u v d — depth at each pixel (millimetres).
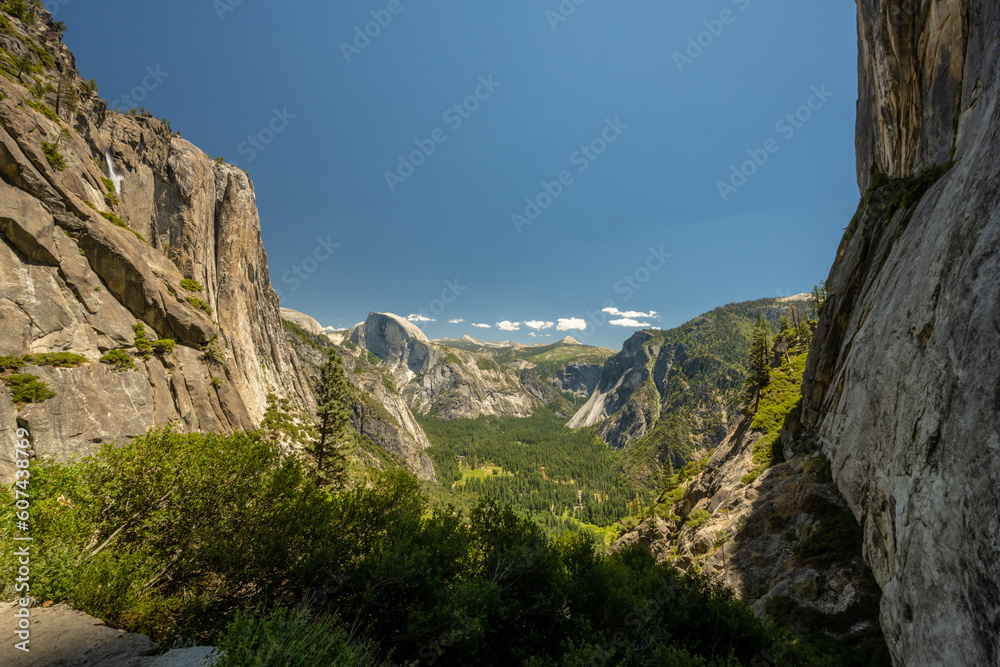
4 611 9242
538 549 15523
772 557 29859
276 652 6930
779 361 66125
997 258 11102
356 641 9664
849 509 26703
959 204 15305
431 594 11680
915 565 13148
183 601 10859
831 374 36125
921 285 18266
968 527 10133
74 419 33500
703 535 39625
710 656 16609
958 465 11000
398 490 16609
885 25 31812
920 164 27703
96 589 10016
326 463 40719
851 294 34469
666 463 85188
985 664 9031
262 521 12727
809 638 19344
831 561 24750
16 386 31172
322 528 12883
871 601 20203
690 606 18469
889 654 15828
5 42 52969
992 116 16125
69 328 40094
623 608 15750
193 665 7672
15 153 39969
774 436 45656
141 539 12391
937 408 12938
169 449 13258
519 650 12836
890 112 32906
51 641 8375
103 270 48938
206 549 11180
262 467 13836
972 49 21578
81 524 11398
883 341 22703
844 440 28422
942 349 13281
